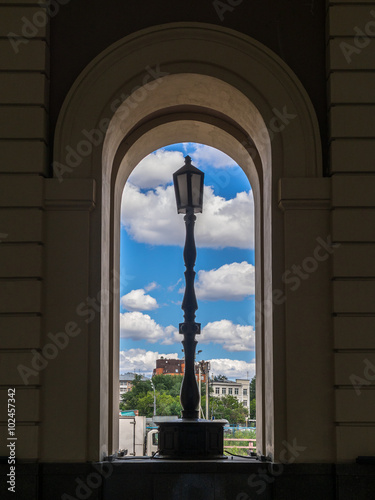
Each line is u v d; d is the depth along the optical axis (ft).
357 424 38.37
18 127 40.70
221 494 38.47
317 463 38.42
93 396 39.19
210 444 42.65
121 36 42.86
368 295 39.45
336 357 38.91
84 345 39.40
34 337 38.93
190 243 45.91
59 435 38.58
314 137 41.47
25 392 38.47
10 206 39.99
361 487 37.70
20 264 39.52
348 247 39.81
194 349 44.60
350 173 40.57
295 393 39.09
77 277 39.99
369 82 41.34
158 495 38.37
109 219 45.29
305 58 42.68
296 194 40.42
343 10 41.96
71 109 41.63
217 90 43.91
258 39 42.83
